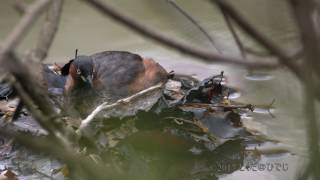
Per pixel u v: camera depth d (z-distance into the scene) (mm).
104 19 16094
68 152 4988
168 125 10539
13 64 4004
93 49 14453
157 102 11023
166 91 12469
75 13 16328
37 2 3600
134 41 15141
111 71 12719
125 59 12992
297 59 4090
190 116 10805
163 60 14109
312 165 4316
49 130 5105
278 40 4809
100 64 12898
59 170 9797
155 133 9805
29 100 5352
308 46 3467
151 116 10438
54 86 12602
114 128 10156
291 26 4820
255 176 9266
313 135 3871
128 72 12742
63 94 12375
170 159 9594
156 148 9672
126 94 12547
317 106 5133
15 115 11016
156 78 12703
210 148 10141
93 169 5117
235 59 3648
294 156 9156
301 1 3414
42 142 4836
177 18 6008
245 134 10492
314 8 3508
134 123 10328
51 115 5109
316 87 3723
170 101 11672
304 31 3445
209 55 3633
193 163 9680
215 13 14531
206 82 11836
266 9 4754
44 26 4996
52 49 14602
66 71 12938
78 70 12578
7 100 11898
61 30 15516
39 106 5156
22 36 3549
